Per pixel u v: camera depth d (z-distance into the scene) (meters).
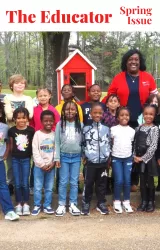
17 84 4.48
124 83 4.63
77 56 6.50
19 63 45.28
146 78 4.70
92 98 4.68
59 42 7.70
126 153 4.35
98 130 4.25
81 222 4.04
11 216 4.05
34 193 4.30
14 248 3.38
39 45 44.69
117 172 4.37
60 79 6.52
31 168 4.64
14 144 4.26
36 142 4.25
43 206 4.35
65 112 4.22
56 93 7.85
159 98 4.56
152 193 4.40
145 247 3.41
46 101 4.57
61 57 7.85
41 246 3.43
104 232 3.76
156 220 4.11
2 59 44.91
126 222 4.04
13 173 4.32
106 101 4.62
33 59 45.38
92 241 3.54
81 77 6.59
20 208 4.27
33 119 4.57
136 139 4.41
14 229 3.84
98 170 4.30
